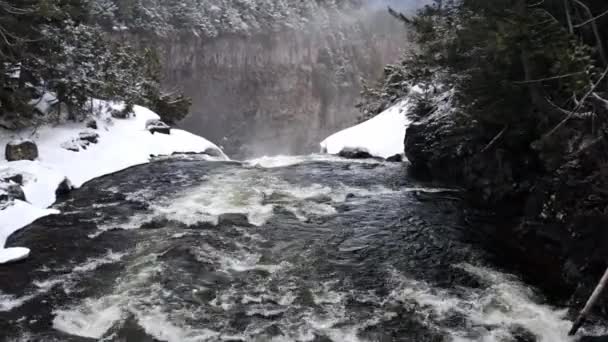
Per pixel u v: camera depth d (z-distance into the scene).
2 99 11.70
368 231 7.72
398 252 6.87
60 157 11.23
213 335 4.73
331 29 65.50
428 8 9.90
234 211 8.65
